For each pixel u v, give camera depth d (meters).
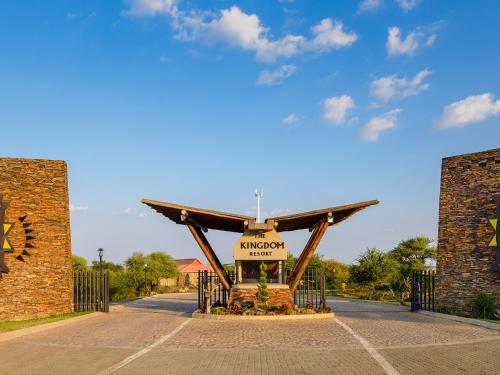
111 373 9.75
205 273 23.78
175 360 11.13
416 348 12.71
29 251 22.55
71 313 23.59
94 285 25.03
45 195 23.34
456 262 22.55
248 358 11.36
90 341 14.30
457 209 22.94
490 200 21.70
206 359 11.25
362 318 20.64
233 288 22.56
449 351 12.23
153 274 62.09
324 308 21.72
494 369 9.98
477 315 20.89
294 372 9.77
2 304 21.50
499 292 20.73
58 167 23.83
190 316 22.11
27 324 19.00
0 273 21.61
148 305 31.03
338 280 52.97
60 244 23.42
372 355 11.66
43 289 22.64
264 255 23.27
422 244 44.47
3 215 21.95
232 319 20.05
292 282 23.25
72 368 10.28
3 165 22.59
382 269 42.09
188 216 22.08
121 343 13.86
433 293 23.66
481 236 21.77
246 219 22.70
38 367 10.43
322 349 12.60
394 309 26.17
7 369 10.28
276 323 18.66
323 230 22.36
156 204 21.61
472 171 22.62
